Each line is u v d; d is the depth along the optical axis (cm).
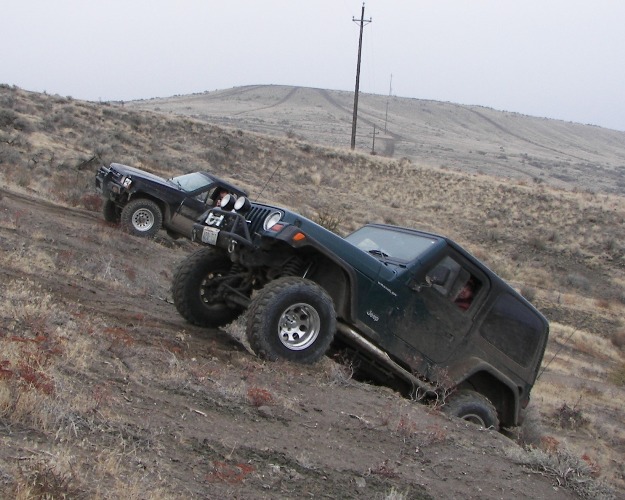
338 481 518
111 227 1744
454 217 5003
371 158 5631
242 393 623
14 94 4397
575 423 1537
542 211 5234
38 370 517
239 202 803
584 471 667
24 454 400
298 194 4603
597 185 13975
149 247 1652
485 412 855
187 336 809
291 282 748
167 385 594
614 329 3559
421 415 716
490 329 888
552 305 3741
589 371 2566
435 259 840
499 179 5872
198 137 4912
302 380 715
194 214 1842
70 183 2469
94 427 472
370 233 932
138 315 862
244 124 14962
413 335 834
